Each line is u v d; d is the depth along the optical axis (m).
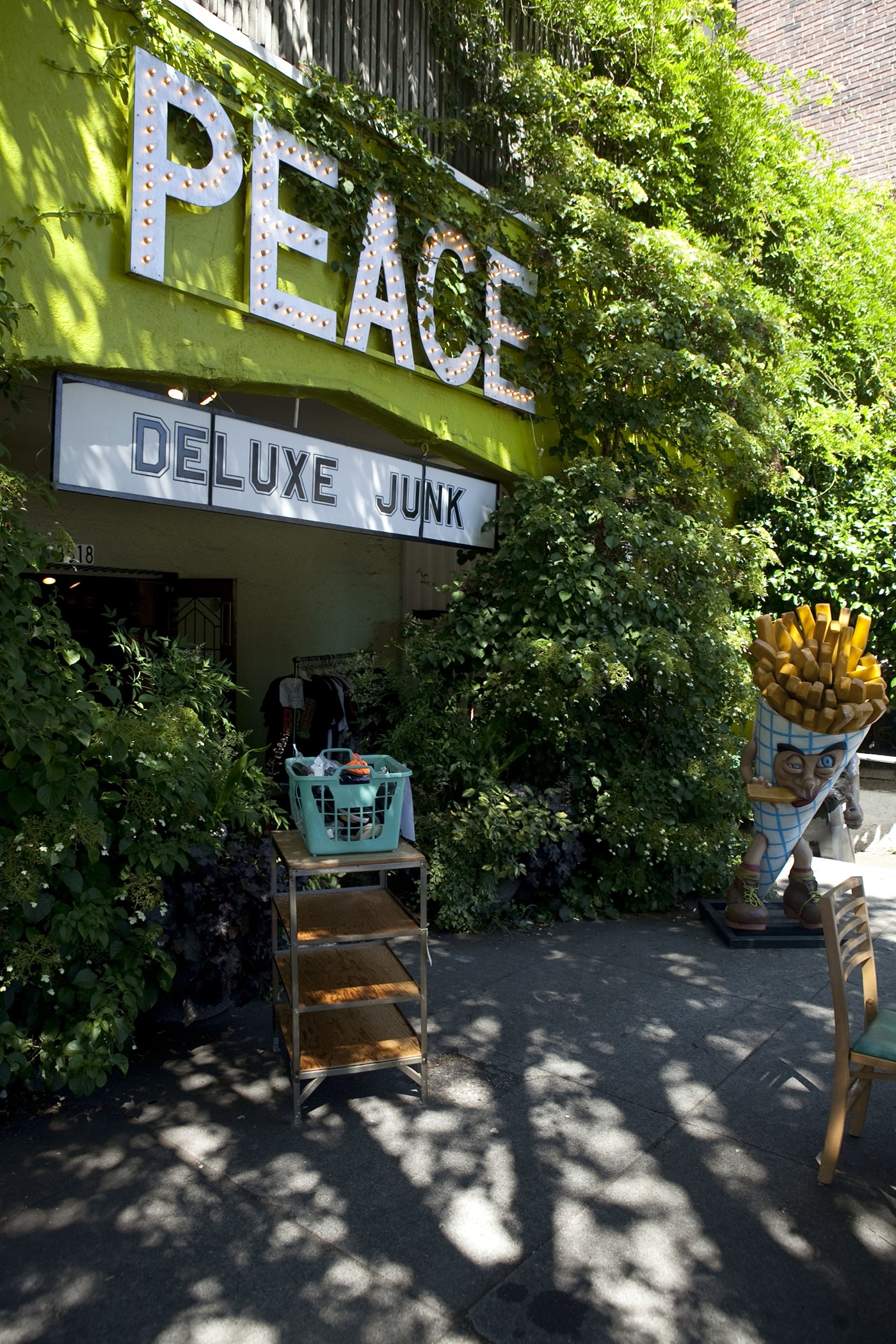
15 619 3.42
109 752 3.67
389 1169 3.14
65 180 3.88
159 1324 2.44
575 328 6.55
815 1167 3.23
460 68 6.36
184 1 4.25
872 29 12.07
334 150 4.98
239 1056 3.93
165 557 8.43
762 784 5.39
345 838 3.53
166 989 3.79
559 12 7.28
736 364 7.11
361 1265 2.67
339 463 5.38
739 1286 2.63
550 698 5.86
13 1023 3.47
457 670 6.37
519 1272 2.66
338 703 8.51
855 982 4.96
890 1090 3.83
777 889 6.76
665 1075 3.87
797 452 8.69
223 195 4.41
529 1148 3.29
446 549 10.20
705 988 4.83
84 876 3.68
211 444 4.64
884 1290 2.63
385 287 5.48
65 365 3.95
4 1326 2.42
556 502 6.20
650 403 6.69
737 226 8.85
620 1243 2.80
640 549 6.27
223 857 4.30
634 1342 2.42
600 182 6.87
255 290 4.61
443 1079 3.78
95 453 4.13
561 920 5.91
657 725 6.39
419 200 5.54
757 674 5.29
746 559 7.35
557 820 5.80
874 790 8.81
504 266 6.28
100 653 8.09
